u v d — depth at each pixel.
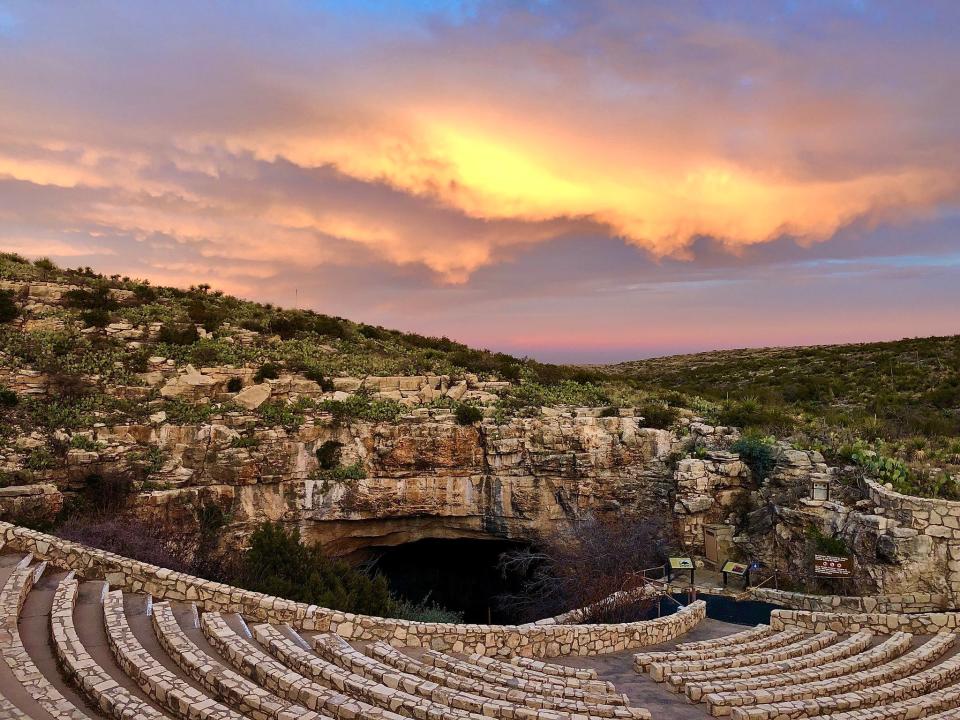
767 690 17.00
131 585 18.16
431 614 28.52
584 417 37.81
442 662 17.50
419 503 36.69
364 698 13.94
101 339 40.44
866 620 22.45
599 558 29.17
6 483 27.69
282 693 13.68
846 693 17.00
